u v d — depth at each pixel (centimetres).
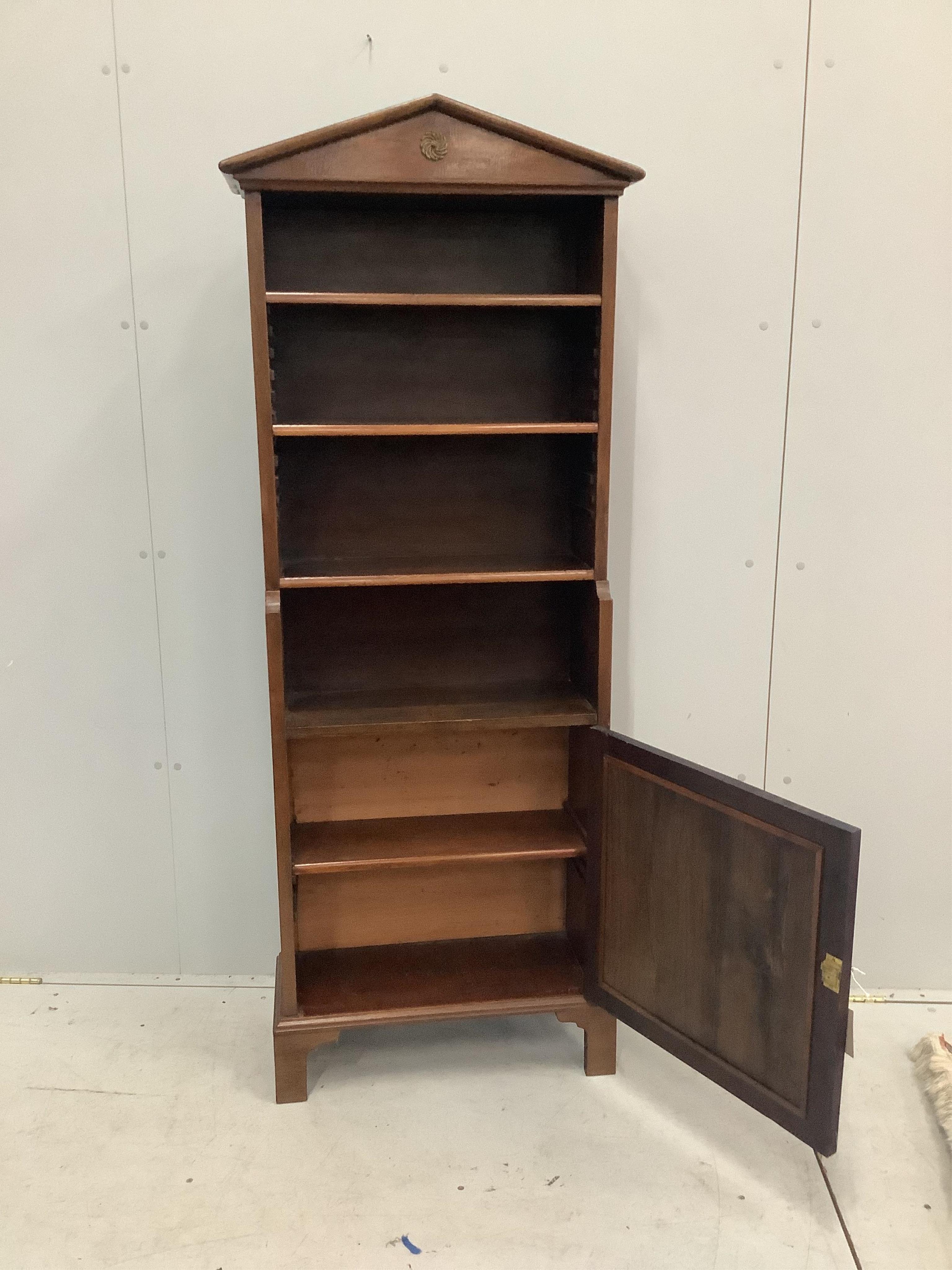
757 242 205
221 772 224
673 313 207
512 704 197
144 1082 197
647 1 194
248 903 231
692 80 198
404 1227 161
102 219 197
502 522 204
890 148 202
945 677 226
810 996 155
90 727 220
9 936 230
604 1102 193
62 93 192
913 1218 166
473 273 193
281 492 196
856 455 215
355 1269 153
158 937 233
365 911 214
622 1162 177
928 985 235
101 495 210
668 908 178
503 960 210
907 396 213
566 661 212
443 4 192
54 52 191
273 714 180
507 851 193
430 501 201
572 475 202
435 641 208
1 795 222
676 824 174
